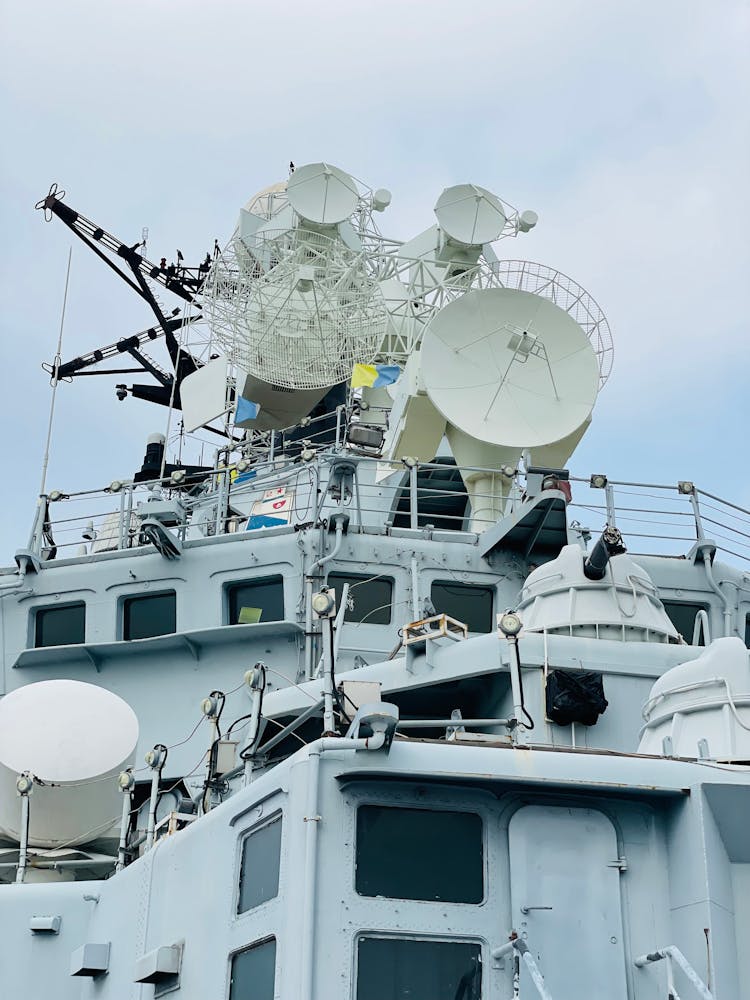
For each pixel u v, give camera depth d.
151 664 22.50
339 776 11.37
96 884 16.64
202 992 12.57
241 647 22.12
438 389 23.69
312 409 28.41
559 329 24.33
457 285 27.73
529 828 11.55
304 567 22.06
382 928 11.03
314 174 27.02
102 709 18.91
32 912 16.42
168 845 14.43
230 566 22.48
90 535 28.44
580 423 23.70
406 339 28.62
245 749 14.40
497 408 23.73
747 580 23.03
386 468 24.84
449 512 26.53
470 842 11.47
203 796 15.65
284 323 26.77
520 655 17.53
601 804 11.73
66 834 18.31
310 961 10.77
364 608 21.77
